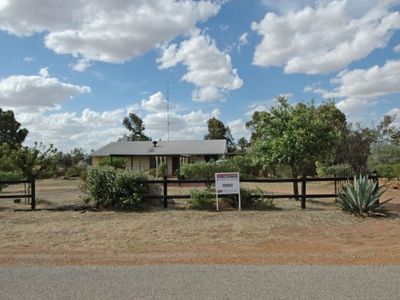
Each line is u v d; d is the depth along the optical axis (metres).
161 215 12.16
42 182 31.19
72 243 8.59
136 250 7.88
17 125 65.31
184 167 26.23
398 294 4.92
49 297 4.98
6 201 16.38
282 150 15.93
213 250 7.83
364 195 11.95
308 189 22.17
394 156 28.14
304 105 17.11
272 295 4.93
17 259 7.11
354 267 6.21
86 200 14.21
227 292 5.06
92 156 44.00
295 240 8.75
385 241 8.55
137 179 13.62
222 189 13.16
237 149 62.44
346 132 30.64
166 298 4.88
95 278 5.75
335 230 9.79
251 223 10.73
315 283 5.38
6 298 4.97
